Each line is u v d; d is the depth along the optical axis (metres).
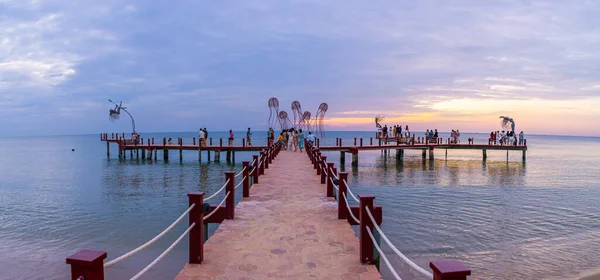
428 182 24.69
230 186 7.50
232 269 4.91
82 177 27.77
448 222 13.99
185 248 11.32
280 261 5.20
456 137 42.59
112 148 74.75
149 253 10.88
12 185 23.83
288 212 8.10
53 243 11.83
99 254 2.76
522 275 9.30
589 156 51.19
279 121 32.38
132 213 15.80
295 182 12.46
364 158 45.78
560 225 13.64
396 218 14.55
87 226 13.71
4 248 11.35
